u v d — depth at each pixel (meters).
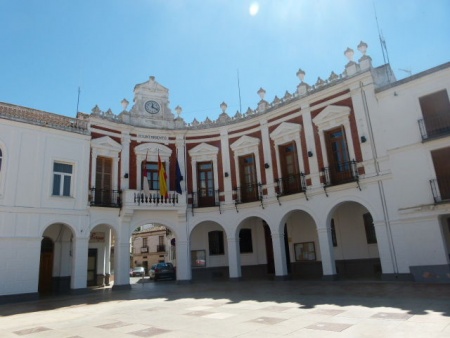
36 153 17.72
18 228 16.53
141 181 21.56
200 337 7.06
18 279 16.11
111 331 8.23
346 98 18.08
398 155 16.02
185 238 21.52
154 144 22.27
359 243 19.39
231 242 21.20
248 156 22.05
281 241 19.55
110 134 20.97
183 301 13.05
